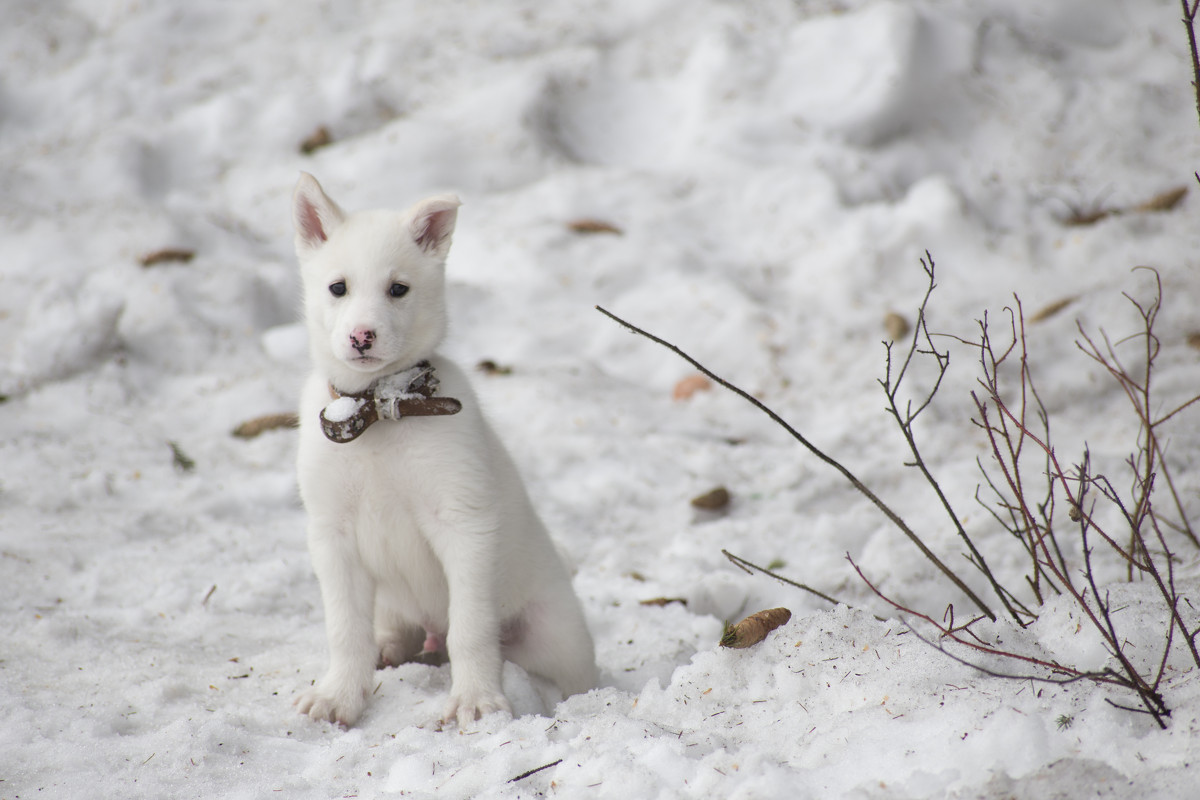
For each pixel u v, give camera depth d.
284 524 5.71
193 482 6.02
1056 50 10.39
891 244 8.44
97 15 11.41
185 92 10.59
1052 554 5.00
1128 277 7.75
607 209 9.23
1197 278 7.54
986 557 5.06
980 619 3.31
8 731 3.28
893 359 7.38
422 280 3.82
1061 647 3.14
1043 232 8.62
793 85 10.07
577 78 10.41
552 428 6.83
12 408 6.71
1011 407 6.79
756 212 9.11
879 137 9.73
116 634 4.29
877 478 6.20
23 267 8.13
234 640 4.36
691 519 5.96
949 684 2.93
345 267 3.73
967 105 9.87
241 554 5.23
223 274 8.16
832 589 5.01
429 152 9.71
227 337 7.73
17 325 7.56
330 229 3.86
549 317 8.18
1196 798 2.22
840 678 3.12
